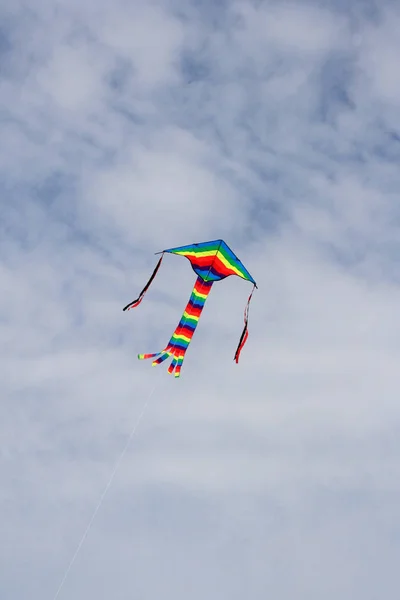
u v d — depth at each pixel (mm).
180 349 12633
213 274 12914
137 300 12539
